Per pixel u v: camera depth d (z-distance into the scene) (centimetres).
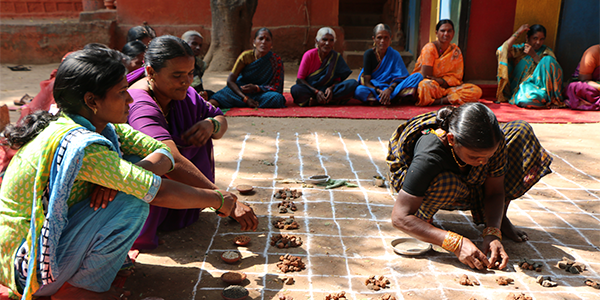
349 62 1151
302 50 1186
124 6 1204
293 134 550
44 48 1197
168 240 288
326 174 416
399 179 290
